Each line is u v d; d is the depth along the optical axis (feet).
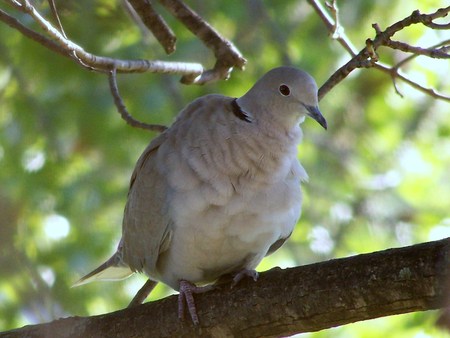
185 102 43.62
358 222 46.03
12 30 41.78
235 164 26.91
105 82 42.65
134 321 25.70
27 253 38.32
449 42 28.48
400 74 30.19
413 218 46.62
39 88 43.14
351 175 47.26
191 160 27.04
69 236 42.45
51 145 42.78
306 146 46.80
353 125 47.52
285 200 27.58
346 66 28.09
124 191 43.60
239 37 44.70
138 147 43.34
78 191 43.09
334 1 29.22
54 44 27.35
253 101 27.68
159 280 29.89
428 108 48.19
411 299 22.36
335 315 23.24
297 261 44.32
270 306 23.99
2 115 43.62
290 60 43.73
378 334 38.47
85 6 39.47
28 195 42.39
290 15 45.88
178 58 42.55
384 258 22.79
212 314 24.88
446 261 22.06
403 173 48.14
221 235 27.37
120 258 31.71
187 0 44.27
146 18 31.94
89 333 25.82
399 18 45.62
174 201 27.30
